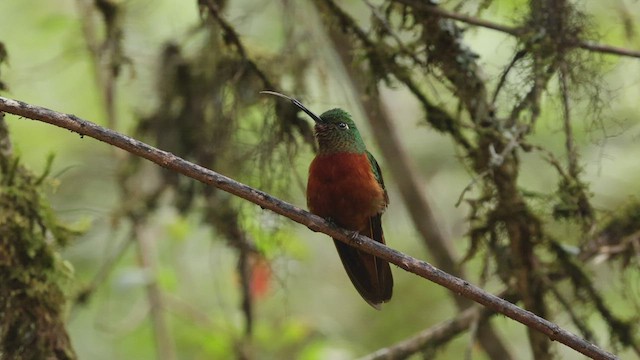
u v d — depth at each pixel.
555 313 10.71
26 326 8.35
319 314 16.55
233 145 10.94
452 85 9.80
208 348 13.54
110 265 13.23
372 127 12.85
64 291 8.64
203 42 11.49
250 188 6.93
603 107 9.67
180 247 15.45
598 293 10.46
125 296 15.66
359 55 10.23
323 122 8.48
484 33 12.60
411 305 16.62
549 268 10.21
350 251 8.58
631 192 14.42
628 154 14.84
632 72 12.09
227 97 10.87
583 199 9.59
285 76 11.84
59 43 15.93
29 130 15.81
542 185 14.12
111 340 15.62
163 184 12.98
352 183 8.26
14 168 8.52
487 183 9.65
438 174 16.55
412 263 7.02
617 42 12.52
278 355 14.08
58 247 8.80
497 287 13.23
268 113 10.35
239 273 12.35
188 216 13.45
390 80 10.09
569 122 9.45
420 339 11.15
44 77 15.02
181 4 14.91
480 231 9.86
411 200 12.86
